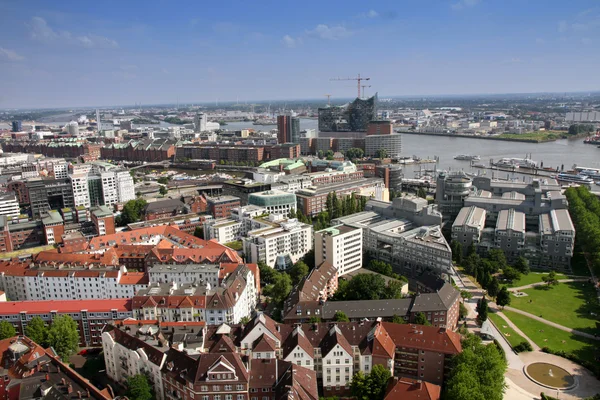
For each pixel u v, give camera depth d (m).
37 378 184.12
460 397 177.88
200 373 181.38
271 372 188.00
